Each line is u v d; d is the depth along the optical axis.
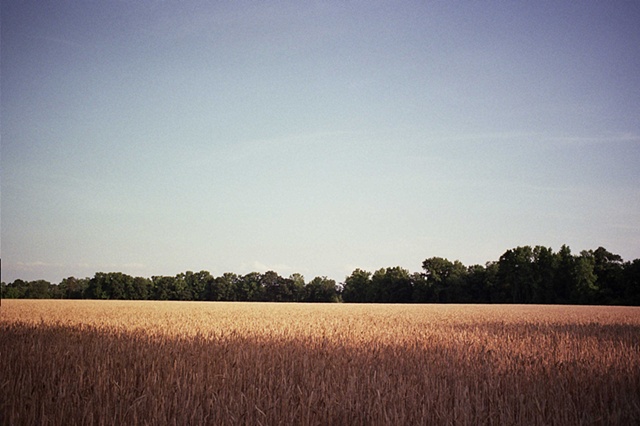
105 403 7.42
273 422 6.91
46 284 100.12
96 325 18.38
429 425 6.98
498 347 13.35
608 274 75.25
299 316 26.80
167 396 7.67
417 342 13.82
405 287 96.00
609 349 13.09
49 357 10.38
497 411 7.44
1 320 20.92
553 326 22.69
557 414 7.18
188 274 108.88
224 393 7.77
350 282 102.56
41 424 6.57
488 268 89.44
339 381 8.78
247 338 14.20
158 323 19.55
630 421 7.25
